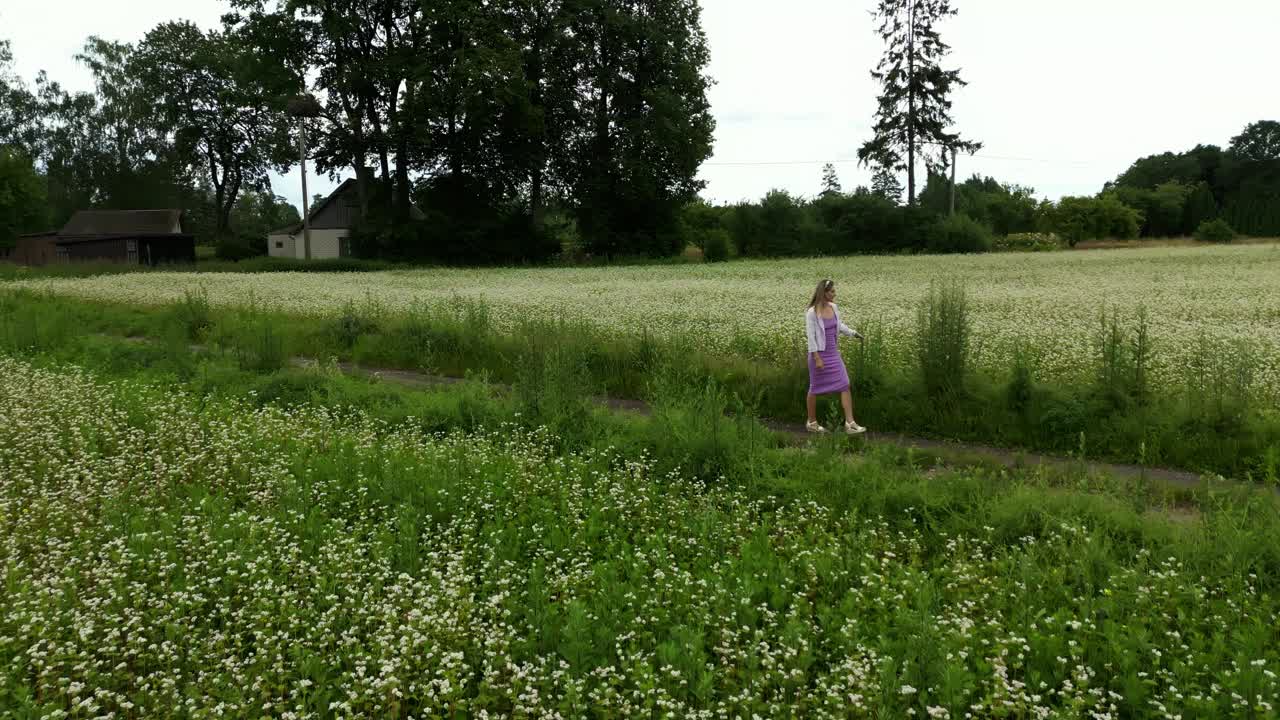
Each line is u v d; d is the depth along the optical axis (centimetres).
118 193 8625
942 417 978
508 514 690
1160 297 2161
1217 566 548
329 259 5050
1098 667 448
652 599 511
